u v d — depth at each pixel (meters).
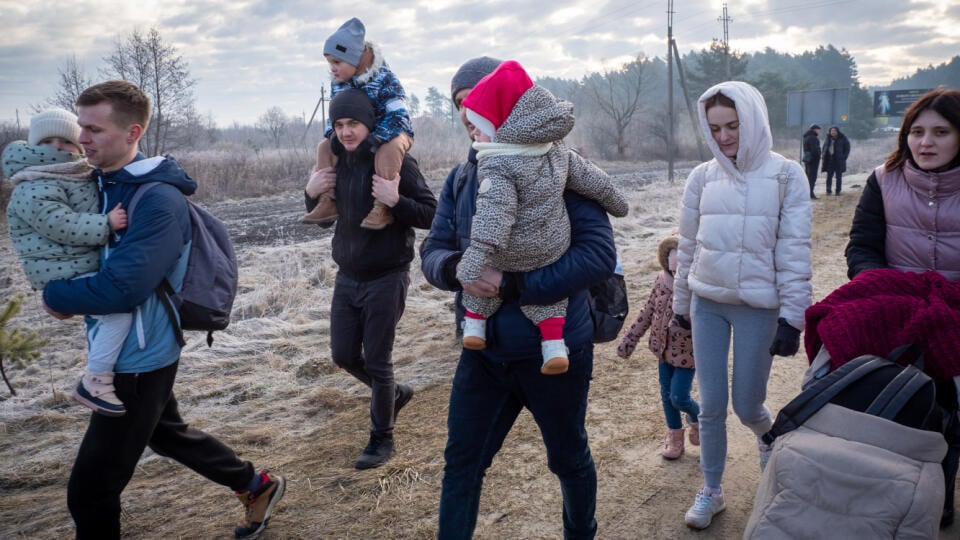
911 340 2.42
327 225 4.29
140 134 2.76
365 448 4.23
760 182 3.13
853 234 3.19
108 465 2.71
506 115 2.31
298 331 6.87
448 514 2.61
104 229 2.58
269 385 5.52
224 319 2.92
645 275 9.03
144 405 2.73
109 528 2.80
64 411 5.16
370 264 4.00
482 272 2.26
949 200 2.87
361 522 3.54
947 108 2.79
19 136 22.25
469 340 2.46
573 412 2.60
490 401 2.63
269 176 24.14
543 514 3.53
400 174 4.03
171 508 3.77
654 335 3.92
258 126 68.19
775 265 3.13
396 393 4.68
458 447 2.64
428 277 2.62
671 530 3.38
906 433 2.08
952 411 2.60
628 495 3.70
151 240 2.60
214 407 5.14
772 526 2.11
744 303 3.20
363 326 4.19
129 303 2.56
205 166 23.00
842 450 2.09
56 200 2.60
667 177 28.55
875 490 2.00
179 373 5.80
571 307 2.56
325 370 5.80
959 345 2.40
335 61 4.01
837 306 2.61
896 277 2.69
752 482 3.79
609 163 45.91
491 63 2.82
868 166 37.03
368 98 3.94
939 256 2.90
